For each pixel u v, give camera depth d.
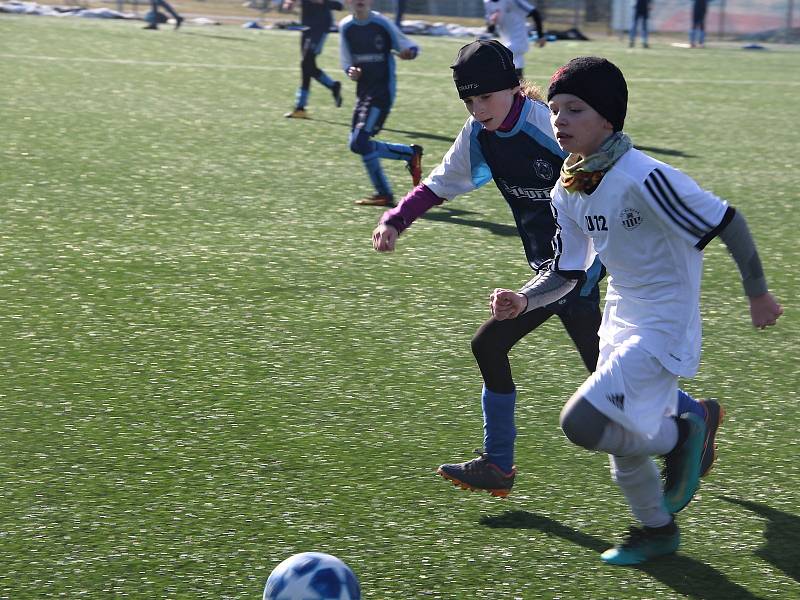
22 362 9.39
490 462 6.99
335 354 9.88
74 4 59.91
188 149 19.81
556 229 6.86
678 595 6.01
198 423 8.21
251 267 12.59
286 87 29.58
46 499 6.92
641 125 25.62
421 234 14.46
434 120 24.72
